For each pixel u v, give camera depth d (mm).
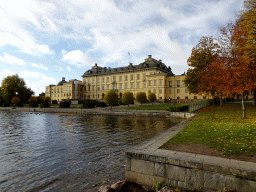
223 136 7496
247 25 12250
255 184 3645
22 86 57500
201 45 27047
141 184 4898
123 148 8695
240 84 14453
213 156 4770
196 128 9992
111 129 14422
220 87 18500
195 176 4262
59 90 85938
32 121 21203
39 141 10578
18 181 5324
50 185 5035
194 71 29094
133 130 13789
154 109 29109
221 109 24062
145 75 65062
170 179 4543
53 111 37469
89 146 9180
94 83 81625
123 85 71750
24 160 7176
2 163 6844
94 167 6270
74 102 70938
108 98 33469
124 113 26688
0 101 55406
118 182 4789
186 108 26250
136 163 5020
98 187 4848
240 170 3783
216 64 19000
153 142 6512
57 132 13523
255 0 12492
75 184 5055
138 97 40312
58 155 7773
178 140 6848
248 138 7008
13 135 12562
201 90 28141
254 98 27781
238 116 15609
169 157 4578
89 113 31375
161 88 57250
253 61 13648
